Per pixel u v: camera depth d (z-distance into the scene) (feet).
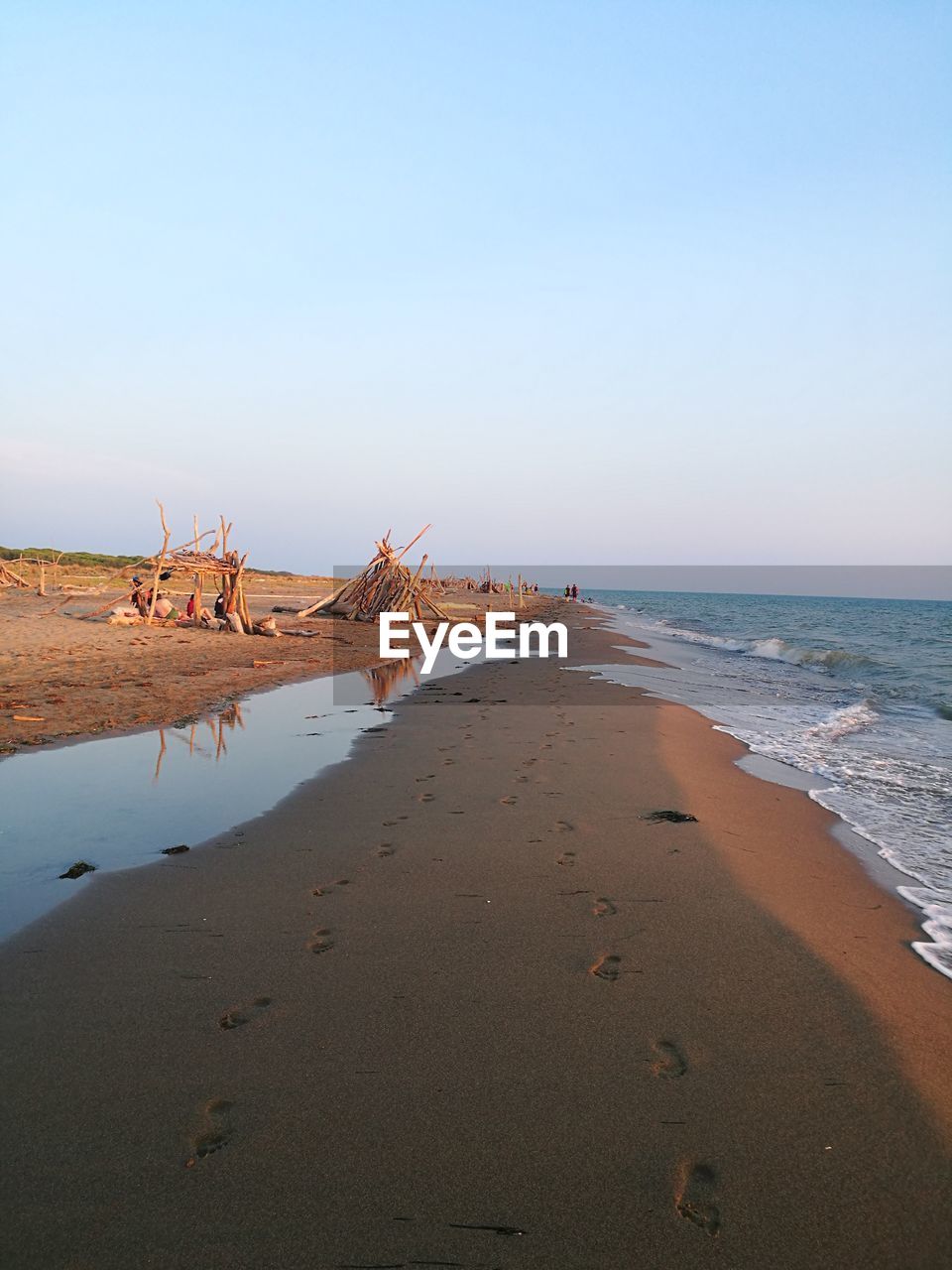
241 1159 8.70
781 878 17.84
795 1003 12.21
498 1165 8.64
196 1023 11.44
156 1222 7.82
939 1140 9.18
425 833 19.99
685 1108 9.64
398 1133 9.12
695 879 17.28
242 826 20.52
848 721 41.91
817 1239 7.77
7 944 13.97
